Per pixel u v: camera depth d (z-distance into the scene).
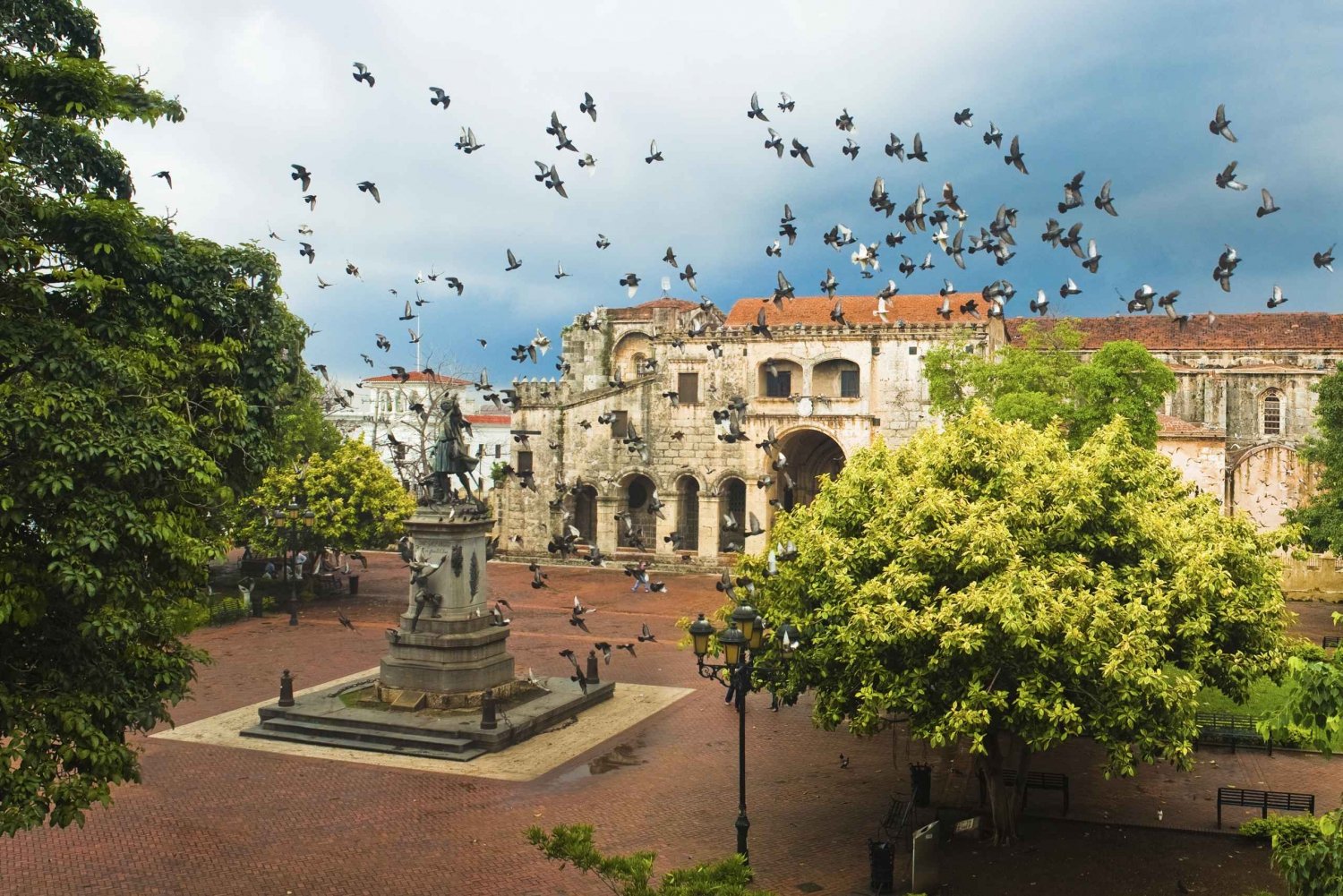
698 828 25.20
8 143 15.83
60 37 18.67
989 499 23.61
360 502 57.16
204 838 24.38
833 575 22.69
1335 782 28.89
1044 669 20.88
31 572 14.99
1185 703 20.17
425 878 22.25
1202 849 23.89
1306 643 24.45
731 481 71.44
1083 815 26.20
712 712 35.94
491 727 31.67
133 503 15.89
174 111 19.08
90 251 17.12
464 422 35.62
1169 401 71.19
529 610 55.47
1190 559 22.83
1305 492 60.97
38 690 15.73
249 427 19.94
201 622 19.94
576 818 25.78
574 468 74.50
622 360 84.56
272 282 20.84
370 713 33.00
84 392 15.40
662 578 67.00
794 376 70.56
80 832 24.55
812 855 23.59
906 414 65.94
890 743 32.53
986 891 21.58
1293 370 69.00
